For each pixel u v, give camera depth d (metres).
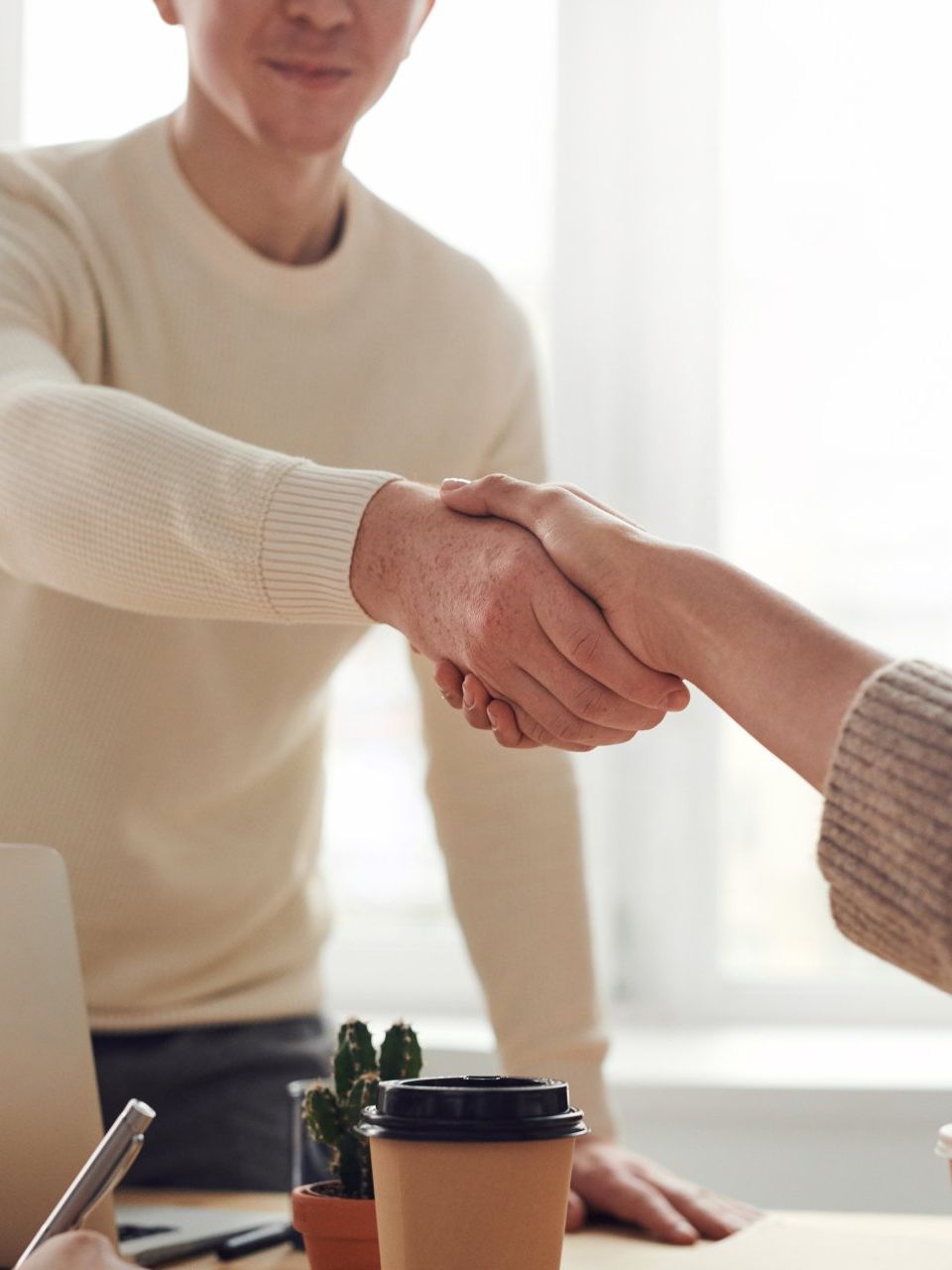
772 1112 1.75
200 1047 1.33
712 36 2.21
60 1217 0.65
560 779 1.32
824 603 2.20
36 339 1.12
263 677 1.32
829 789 0.56
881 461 2.20
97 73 2.23
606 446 2.19
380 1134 0.65
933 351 2.19
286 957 1.43
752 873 2.19
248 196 1.29
